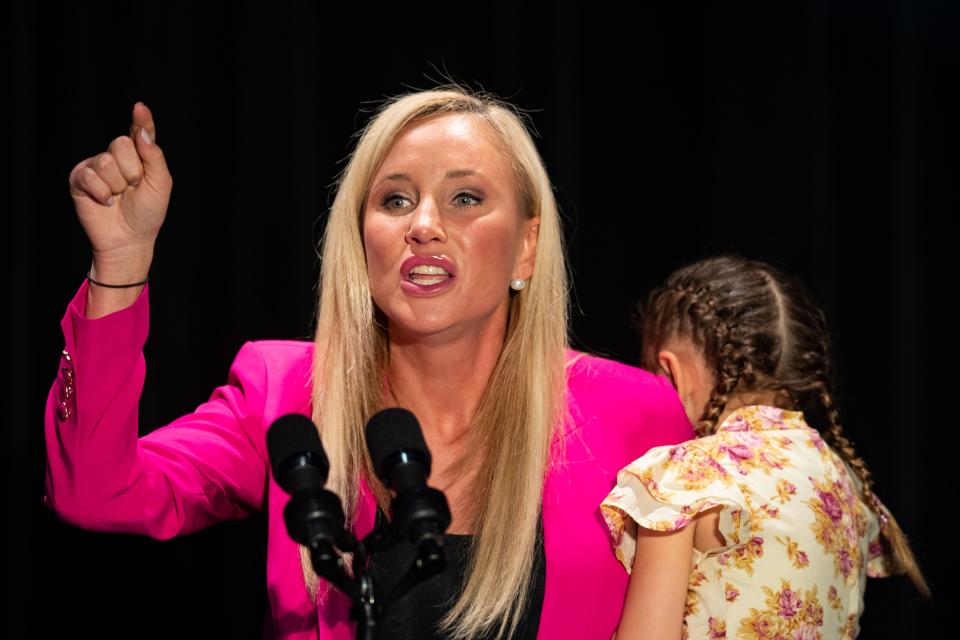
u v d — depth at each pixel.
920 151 5.53
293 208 5.10
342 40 5.29
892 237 5.51
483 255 2.50
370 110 5.29
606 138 5.56
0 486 4.88
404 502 1.84
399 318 2.50
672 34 5.59
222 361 5.09
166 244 5.01
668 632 2.48
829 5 5.52
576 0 5.41
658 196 5.58
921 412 5.54
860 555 2.98
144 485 2.37
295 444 1.94
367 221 2.56
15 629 4.89
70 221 4.94
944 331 5.55
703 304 3.15
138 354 2.26
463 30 5.37
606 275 5.53
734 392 3.06
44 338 4.93
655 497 2.55
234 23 5.10
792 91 5.43
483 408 2.70
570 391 2.79
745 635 2.62
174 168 5.02
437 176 2.50
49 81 4.95
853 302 5.56
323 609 2.48
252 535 5.15
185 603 5.09
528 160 2.65
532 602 2.57
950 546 5.53
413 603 2.52
